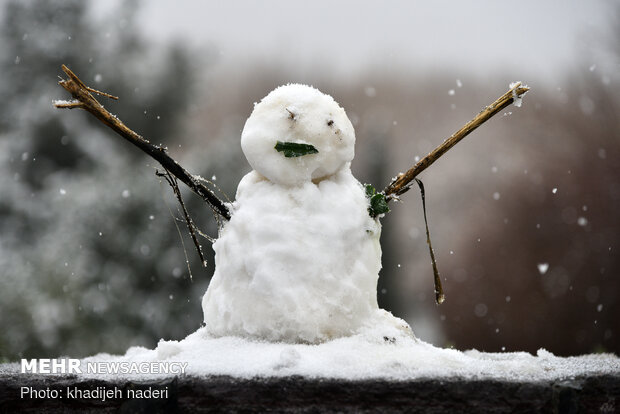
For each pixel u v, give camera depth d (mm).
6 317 8078
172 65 11914
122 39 12055
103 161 10586
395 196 3234
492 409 2582
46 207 10109
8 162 10984
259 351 2889
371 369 2693
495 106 3227
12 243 9836
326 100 3170
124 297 8641
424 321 13055
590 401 2688
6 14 11883
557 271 14430
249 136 3113
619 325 13469
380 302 11547
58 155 11117
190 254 8914
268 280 2949
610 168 14789
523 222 15188
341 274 3025
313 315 2949
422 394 2572
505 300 14680
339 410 2559
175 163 3082
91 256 8828
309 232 3006
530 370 2775
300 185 3088
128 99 11609
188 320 8773
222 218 3191
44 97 11266
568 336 13891
